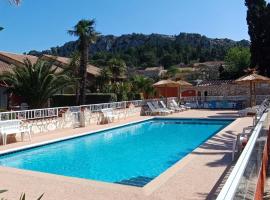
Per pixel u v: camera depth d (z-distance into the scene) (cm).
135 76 4559
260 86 4047
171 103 3042
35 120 1742
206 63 11838
